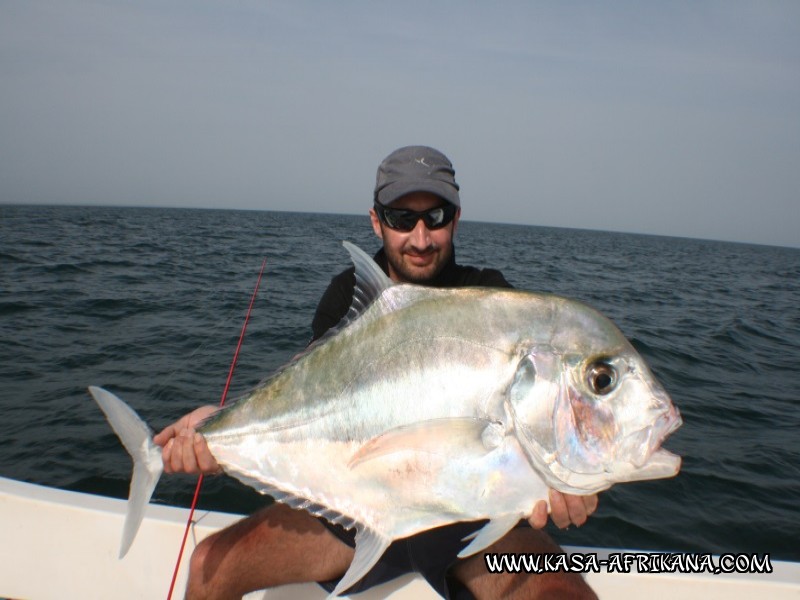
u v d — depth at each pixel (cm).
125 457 507
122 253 2252
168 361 789
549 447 198
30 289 1276
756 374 891
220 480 462
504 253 3631
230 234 4294
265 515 260
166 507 283
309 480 221
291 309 1216
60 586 267
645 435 193
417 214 259
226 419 231
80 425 566
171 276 1650
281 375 229
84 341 877
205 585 243
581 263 3359
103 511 270
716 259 6300
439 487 205
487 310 210
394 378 212
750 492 476
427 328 213
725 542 410
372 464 212
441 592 236
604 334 201
